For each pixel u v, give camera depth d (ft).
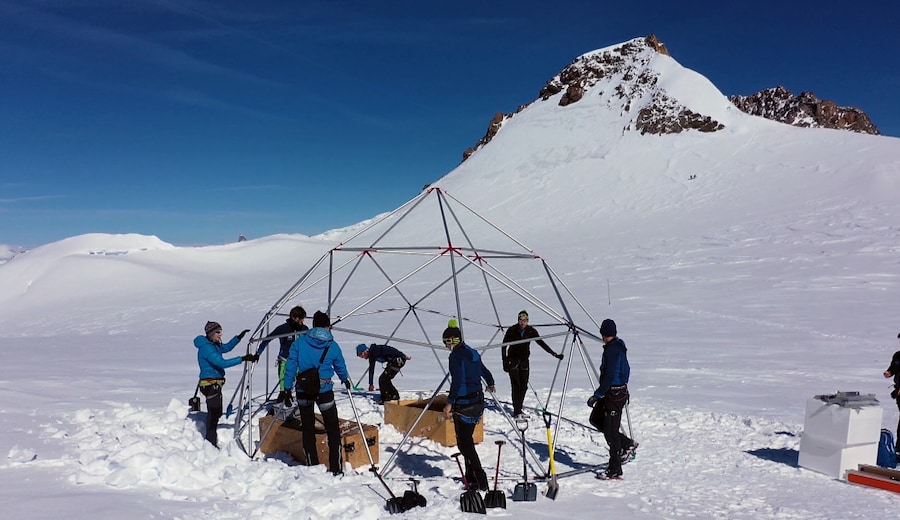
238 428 21.80
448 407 16.93
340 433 19.43
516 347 26.50
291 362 18.35
